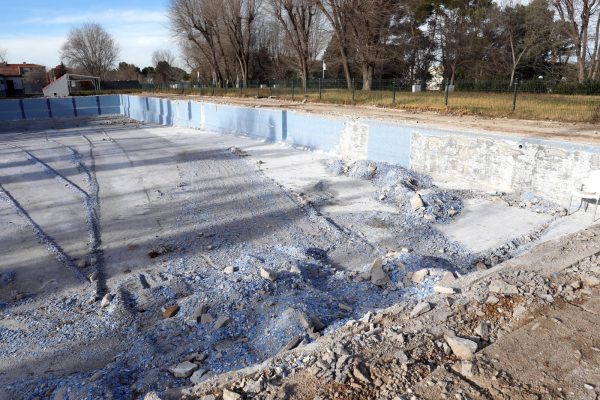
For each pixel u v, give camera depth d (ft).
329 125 63.16
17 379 19.08
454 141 45.55
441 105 71.92
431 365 14.30
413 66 175.42
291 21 147.64
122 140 84.94
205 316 21.62
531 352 14.56
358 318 20.62
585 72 115.75
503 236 33.17
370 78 120.37
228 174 54.90
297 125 70.33
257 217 39.34
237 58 194.80
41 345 21.80
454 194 42.37
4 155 71.20
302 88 119.75
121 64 325.62
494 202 39.91
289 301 21.68
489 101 68.74
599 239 24.08
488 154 42.63
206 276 28.04
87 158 67.31
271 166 58.85
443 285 19.84
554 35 133.28
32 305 26.00
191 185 50.19
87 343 21.74
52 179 54.85
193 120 100.99
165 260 31.27
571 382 13.14
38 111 124.26
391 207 41.32
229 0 173.06
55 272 30.07
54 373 19.43
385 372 13.96
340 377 13.67
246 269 27.99
